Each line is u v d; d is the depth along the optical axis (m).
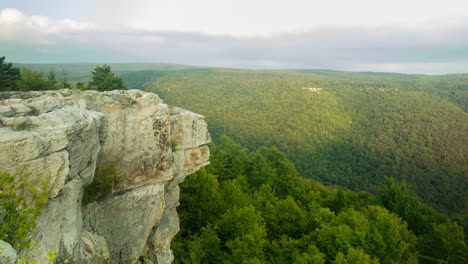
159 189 15.96
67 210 8.84
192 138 19.12
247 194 37.88
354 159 147.88
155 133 15.37
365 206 53.16
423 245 39.59
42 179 7.31
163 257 17.05
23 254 6.50
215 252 25.47
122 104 14.17
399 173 127.38
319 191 58.91
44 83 37.78
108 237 13.73
